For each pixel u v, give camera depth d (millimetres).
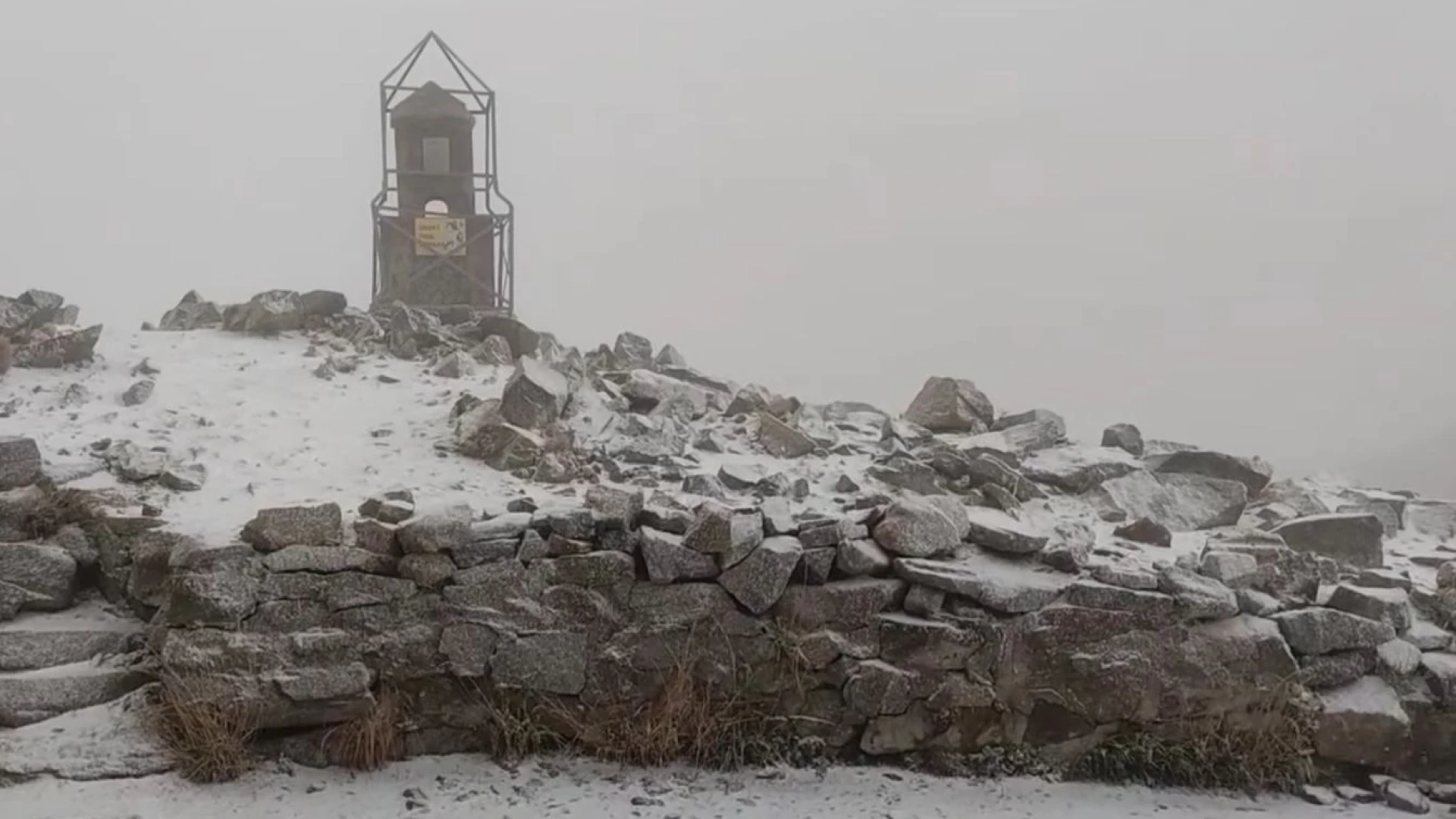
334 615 4992
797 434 6926
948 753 5250
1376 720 5227
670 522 5332
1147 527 6086
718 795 4875
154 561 5230
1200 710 5281
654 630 5180
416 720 5055
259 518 5000
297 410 6973
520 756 5082
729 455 6832
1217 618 5340
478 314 9742
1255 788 5172
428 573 5047
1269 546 5840
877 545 5422
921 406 7703
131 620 5406
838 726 5230
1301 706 5262
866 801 4902
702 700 5207
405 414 7055
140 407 6789
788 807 4805
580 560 5172
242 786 4695
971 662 5227
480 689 5117
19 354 7230
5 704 4848
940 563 5391
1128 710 5258
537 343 8508
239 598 4887
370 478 6117
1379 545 6246
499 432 6426
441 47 10914
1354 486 7848
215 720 4773
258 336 8477
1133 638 5266
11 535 5551
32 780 4555
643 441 6652
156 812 4449
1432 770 5301
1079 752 5285
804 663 5199
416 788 4781
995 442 7000
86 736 4754
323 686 4879
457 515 5125
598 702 5160
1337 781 5273
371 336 8500
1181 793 5141
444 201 10945
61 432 6328
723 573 5215
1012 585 5258
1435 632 5578
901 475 6410
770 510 5512
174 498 5750
